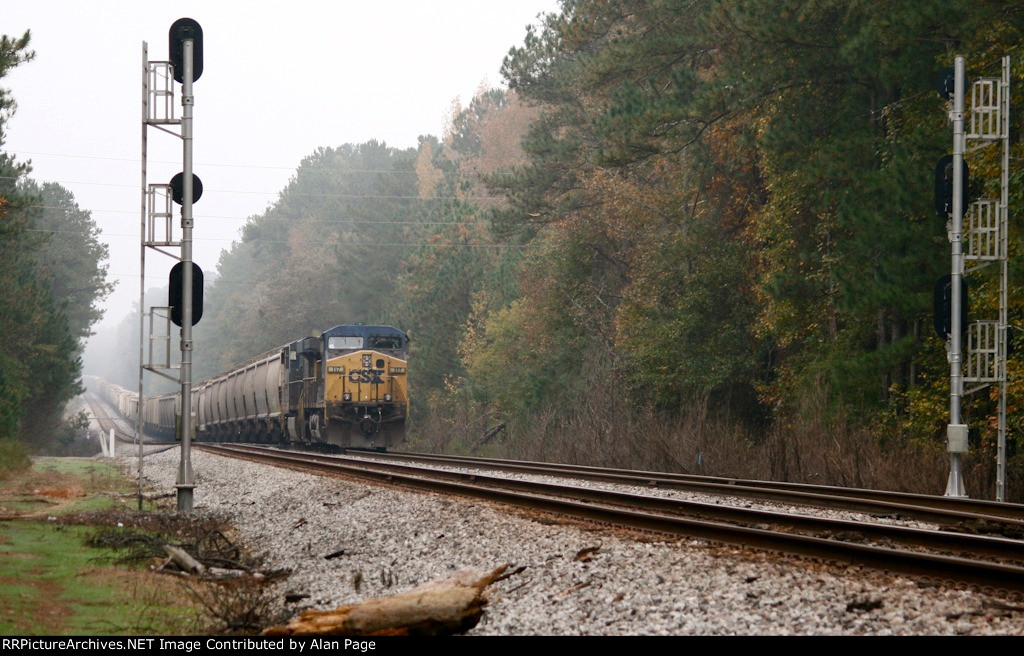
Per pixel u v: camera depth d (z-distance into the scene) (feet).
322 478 104.12
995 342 97.35
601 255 219.41
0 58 133.69
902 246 128.57
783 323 149.48
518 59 243.81
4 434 208.03
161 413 357.00
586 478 114.42
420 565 56.39
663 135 166.30
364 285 399.24
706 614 38.01
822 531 59.31
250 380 230.27
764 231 152.25
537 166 224.33
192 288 89.81
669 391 170.50
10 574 52.39
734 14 142.82
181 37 88.89
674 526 57.26
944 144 123.75
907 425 120.78
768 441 132.05
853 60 132.05
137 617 44.24
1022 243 108.06
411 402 280.72
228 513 92.38
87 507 90.38
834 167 135.33
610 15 205.57
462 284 282.36
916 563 42.98
